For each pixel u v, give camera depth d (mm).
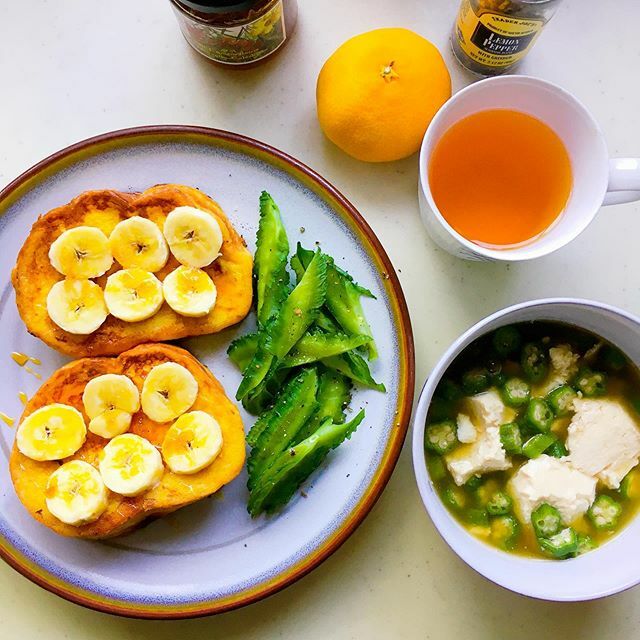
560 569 424
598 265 484
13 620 472
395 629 475
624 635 479
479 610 477
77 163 456
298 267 462
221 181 465
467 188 450
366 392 458
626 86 490
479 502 445
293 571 445
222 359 466
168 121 484
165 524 456
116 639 472
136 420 440
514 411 451
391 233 483
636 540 426
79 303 440
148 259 442
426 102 440
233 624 474
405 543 476
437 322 481
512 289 483
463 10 448
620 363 441
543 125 433
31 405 439
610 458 441
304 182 458
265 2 418
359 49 436
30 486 435
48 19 484
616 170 412
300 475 444
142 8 484
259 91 484
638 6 489
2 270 459
